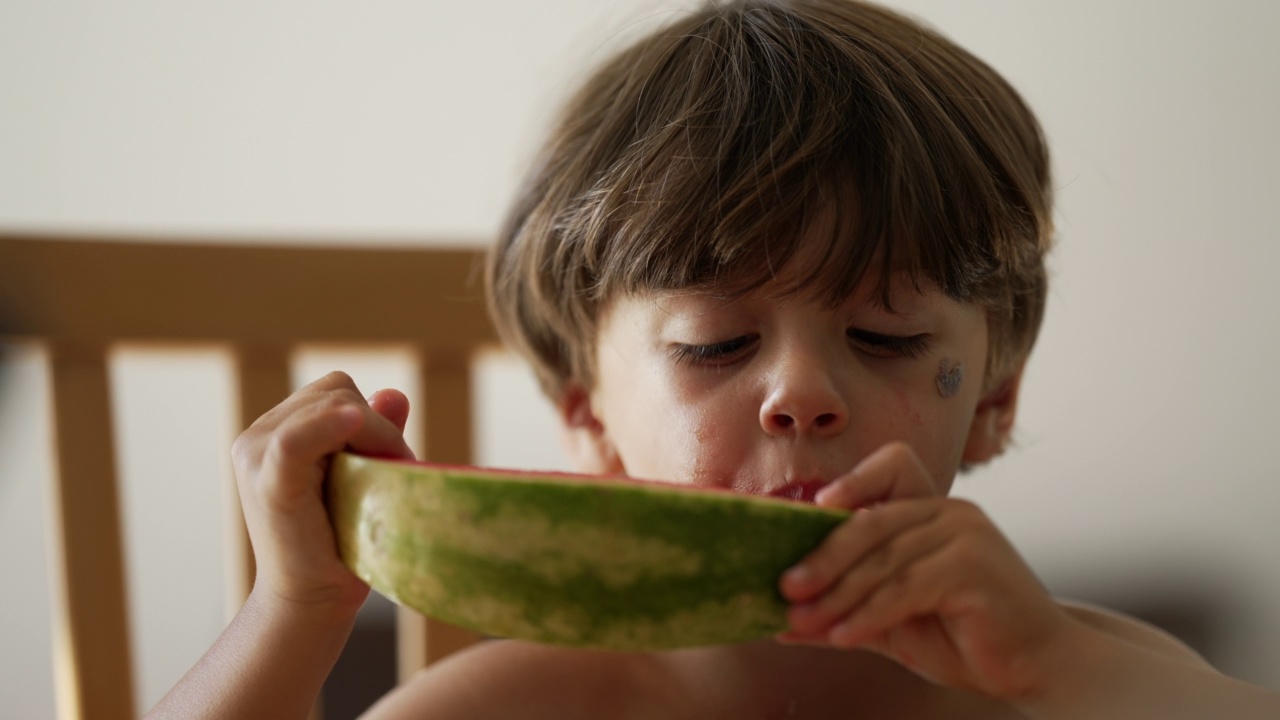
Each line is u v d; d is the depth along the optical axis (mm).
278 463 713
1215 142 2400
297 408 824
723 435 873
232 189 2387
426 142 2422
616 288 962
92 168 2340
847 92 941
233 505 1240
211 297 1224
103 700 1207
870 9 1086
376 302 1248
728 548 591
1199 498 2473
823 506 695
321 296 1242
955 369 919
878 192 887
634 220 934
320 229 2416
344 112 2408
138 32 2338
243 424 1242
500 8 2393
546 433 2488
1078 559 2432
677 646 591
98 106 2330
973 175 940
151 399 2383
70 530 1209
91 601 1211
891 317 885
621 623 574
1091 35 2391
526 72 2398
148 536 2381
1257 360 2443
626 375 969
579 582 564
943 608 708
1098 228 2432
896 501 712
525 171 1227
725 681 1053
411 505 592
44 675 2311
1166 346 2463
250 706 822
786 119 924
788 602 627
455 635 1282
